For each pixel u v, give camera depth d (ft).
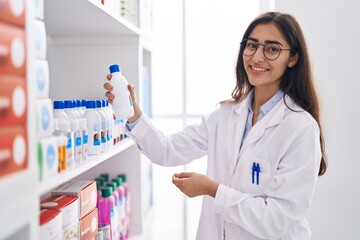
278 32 4.74
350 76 7.52
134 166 6.39
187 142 5.92
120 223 5.73
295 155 4.58
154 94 8.13
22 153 2.21
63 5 3.76
